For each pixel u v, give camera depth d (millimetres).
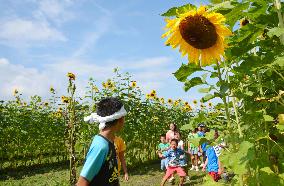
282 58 3084
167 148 10719
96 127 11336
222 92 3070
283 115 3180
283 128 3158
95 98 12008
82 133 11148
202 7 2824
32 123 15516
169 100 17375
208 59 2934
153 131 15273
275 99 3275
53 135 16250
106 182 3182
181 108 17672
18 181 12164
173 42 2916
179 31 2893
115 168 3254
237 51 3336
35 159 17688
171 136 11383
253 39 3270
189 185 10992
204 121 3365
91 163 3127
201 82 3283
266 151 3549
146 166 15086
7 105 15000
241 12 3082
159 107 16156
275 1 3234
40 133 15883
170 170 10016
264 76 3670
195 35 2848
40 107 16234
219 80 3131
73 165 7953
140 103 13773
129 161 14297
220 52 2877
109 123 3273
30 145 15875
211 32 2855
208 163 9492
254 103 3672
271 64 3098
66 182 9547
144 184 11375
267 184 3172
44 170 14586
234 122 3602
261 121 3512
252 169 3561
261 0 3127
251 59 3291
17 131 14820
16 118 14734
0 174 13812
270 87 3494
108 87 12758
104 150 3164
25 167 15469
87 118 3383
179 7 2977
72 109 7992
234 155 2855
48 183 11336
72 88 7906
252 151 2818
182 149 10148
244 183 3363
